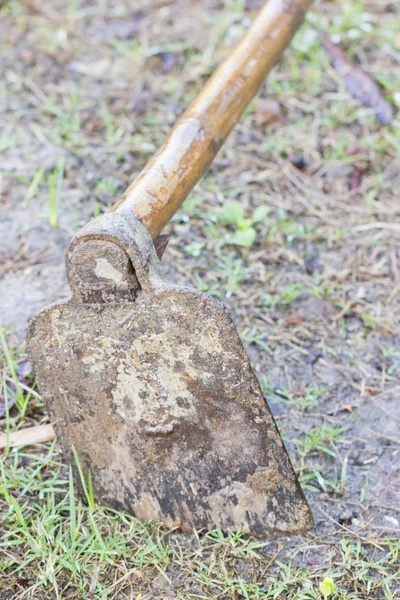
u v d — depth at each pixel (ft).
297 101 5.49
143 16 6.24
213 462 3.58
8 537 3.67
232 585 3.56
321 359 4.27
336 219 4.86
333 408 4.10
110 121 5.31
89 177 4.97
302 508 3.58
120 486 3.68
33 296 4.40
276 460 3.53
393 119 5.36
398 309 4.46
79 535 3.66
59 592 3.55
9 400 4.02
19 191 4.87
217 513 3.65
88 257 3.39
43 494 3.78
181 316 3.42
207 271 4.59
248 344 4.32
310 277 4.60
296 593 3.55
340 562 3.63
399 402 4.11
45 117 5.31
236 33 5.96
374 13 6.25
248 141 5.25
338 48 5.82
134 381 3.52
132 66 5.73
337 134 5.31
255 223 4.83
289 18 4.54
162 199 3.70
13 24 6.08
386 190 5.01
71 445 3.65
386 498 3.82
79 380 3.55
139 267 3.39
